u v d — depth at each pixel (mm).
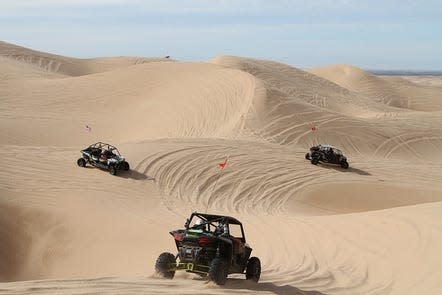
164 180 50531
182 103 101062
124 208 41125
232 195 50719
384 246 25781
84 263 31203
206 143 64500
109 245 33312
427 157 92562
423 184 64438
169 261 16609
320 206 51969
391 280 21312
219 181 52969
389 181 62938
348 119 99625
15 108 103625
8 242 33562
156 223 37781
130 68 120125
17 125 92062
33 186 42281
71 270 30484
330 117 97875
